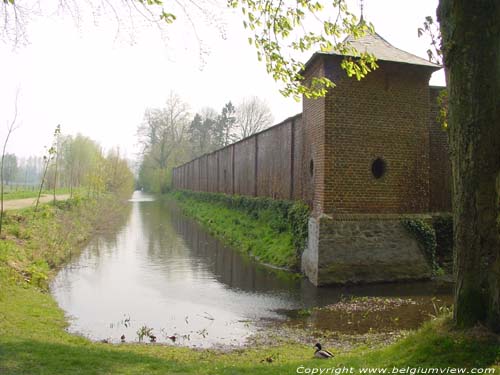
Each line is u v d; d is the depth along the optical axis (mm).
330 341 6973
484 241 4316
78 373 4453
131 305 9375
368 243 11508
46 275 11445
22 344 5430
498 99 4305
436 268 12133
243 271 12945
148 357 5562
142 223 27188
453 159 4547
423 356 4227
